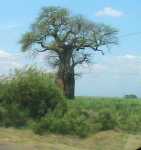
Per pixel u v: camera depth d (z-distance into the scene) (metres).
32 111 31.59
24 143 22.77
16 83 31.86
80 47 83.62
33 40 83.00
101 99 71.19
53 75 34.00
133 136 27.86
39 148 21.80
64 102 32.00
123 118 34.09
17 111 30.89
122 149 25.02
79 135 28.39
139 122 34.16
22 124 30.62
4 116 30.47
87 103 53.81
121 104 58.12
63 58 82.50
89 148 25.31
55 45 82.94
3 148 20.64
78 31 83.56
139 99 73.06
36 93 31.61
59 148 22.75
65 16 83.50
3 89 31.86
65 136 28.09
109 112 31.84
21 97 31.64
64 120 29.12
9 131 27.61
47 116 30.19
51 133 28.38
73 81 80.94
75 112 31.16
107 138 27.02
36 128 28.41
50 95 31.73
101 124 30.73
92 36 83.88
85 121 29.91
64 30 83.56
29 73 32.69
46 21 83.69
